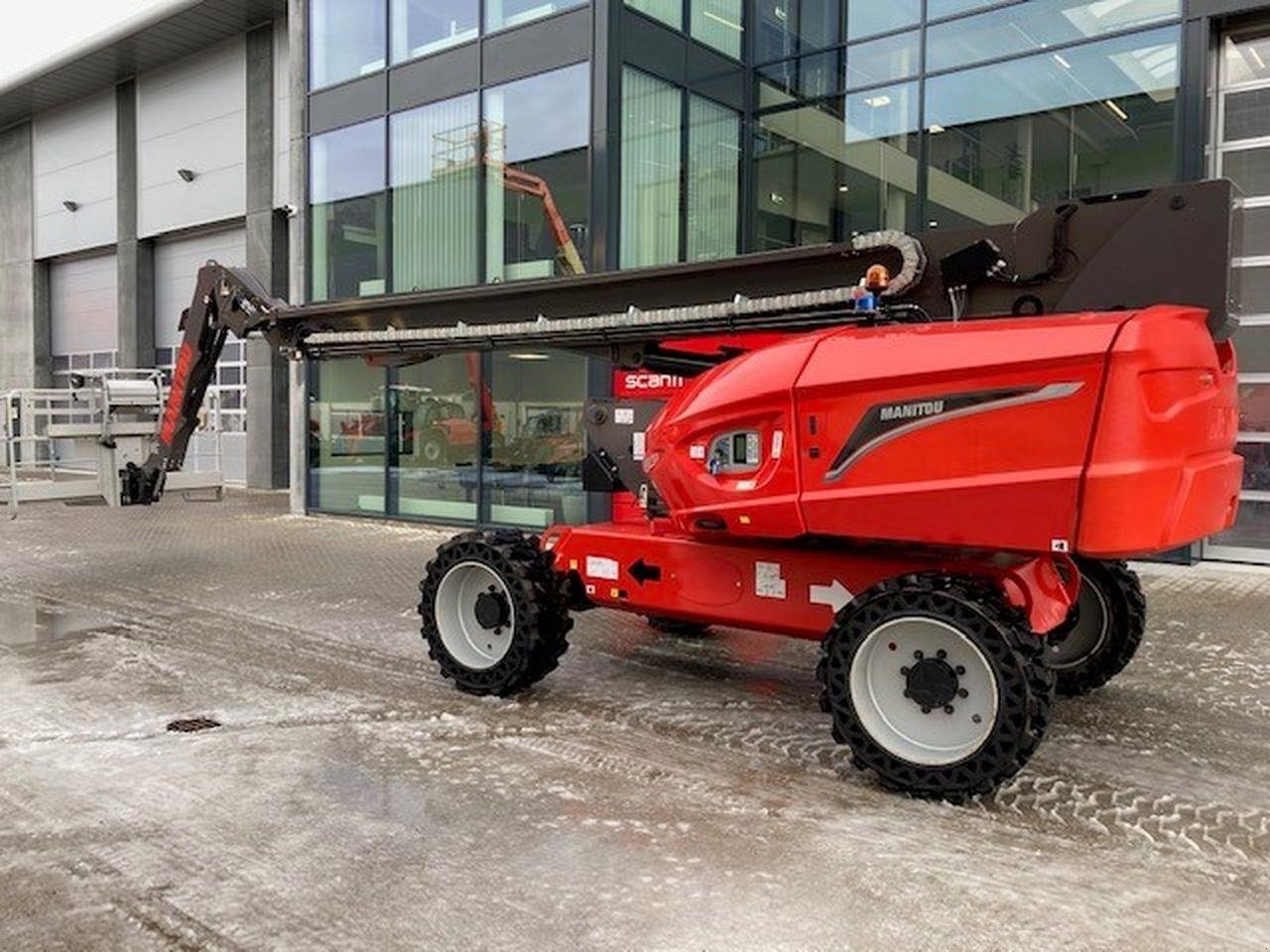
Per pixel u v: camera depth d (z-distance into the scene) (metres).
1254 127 9.34
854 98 11.47
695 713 5.20
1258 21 9.16
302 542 11.43
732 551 4.99
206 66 19.61
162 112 20.61
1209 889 3.33
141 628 7.14
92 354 23.58
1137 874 3.43
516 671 5.32
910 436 4.09
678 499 4.93
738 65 12.41
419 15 12.81
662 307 5.52
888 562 4.54
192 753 4.57
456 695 5.51
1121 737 4.82
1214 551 9.62
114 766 4.39
